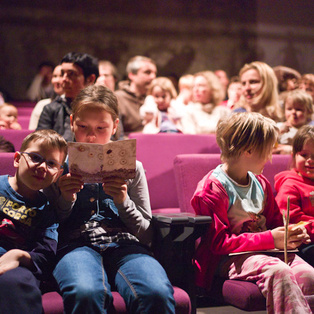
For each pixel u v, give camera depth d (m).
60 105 2.57
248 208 1.70
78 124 1.59
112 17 8.07
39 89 5.89
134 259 1.43
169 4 8.23
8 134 2.39
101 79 4.83
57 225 1.50
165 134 2.58
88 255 1.43
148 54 8.25
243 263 1.55
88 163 1.43
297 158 1.95
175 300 1.37
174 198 2.49
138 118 4.47
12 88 7.75
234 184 1.70
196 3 8.26
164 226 1.62
